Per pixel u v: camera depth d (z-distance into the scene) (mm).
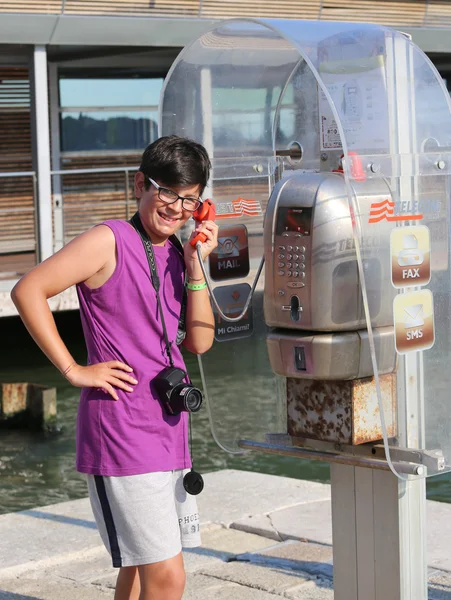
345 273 3250
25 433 10281
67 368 2947
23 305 2938
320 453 3439
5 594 4258
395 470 3215
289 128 3920
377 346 3295
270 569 4496
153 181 2982
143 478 2975
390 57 3264
